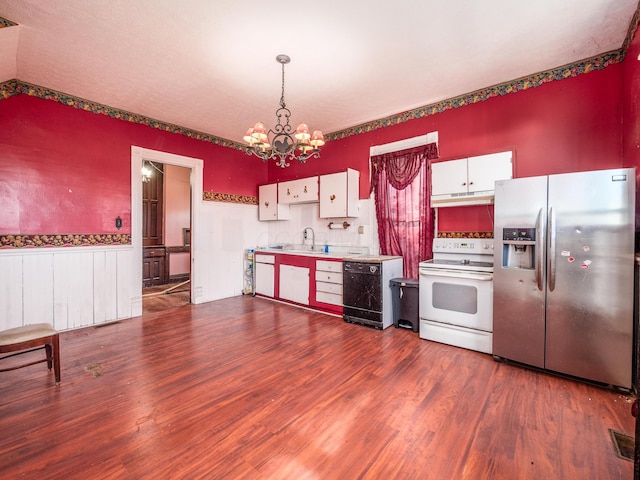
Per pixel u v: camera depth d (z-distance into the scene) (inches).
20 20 86.4
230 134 191.3
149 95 135.6
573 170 112.1
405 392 84.4
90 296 142.5
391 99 140.6
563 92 113.7
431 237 145.9
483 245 128.5
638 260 83.1
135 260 158.1
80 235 139.6
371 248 169.5
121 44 98.3
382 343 121.0
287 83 124.6
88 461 58.6
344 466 57.9
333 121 167.9
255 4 80.6
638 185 90.2
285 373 95.7
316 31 92.0
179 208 266.7
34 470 56.1
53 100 131.4
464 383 89.4
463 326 115.3
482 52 103.8
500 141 127.3
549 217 93.1
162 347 116.6
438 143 144.0
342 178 168.7
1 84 119.1
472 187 123.3
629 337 83.4
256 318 155.0
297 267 176.4
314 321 149.9
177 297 204.7
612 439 65.1
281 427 69.4
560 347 92.4
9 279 121.0
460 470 56.9
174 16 85.0
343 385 88.3
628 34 94.0
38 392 83.7
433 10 83.4
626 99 99.3
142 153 160.1
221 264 198.5
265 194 212.7
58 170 133.3
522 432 67.6
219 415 73.9
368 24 89.0
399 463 58.7
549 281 93.3
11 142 121.6
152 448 62.4
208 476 55.2
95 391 84.6
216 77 119.5
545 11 84.1
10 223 121.5
